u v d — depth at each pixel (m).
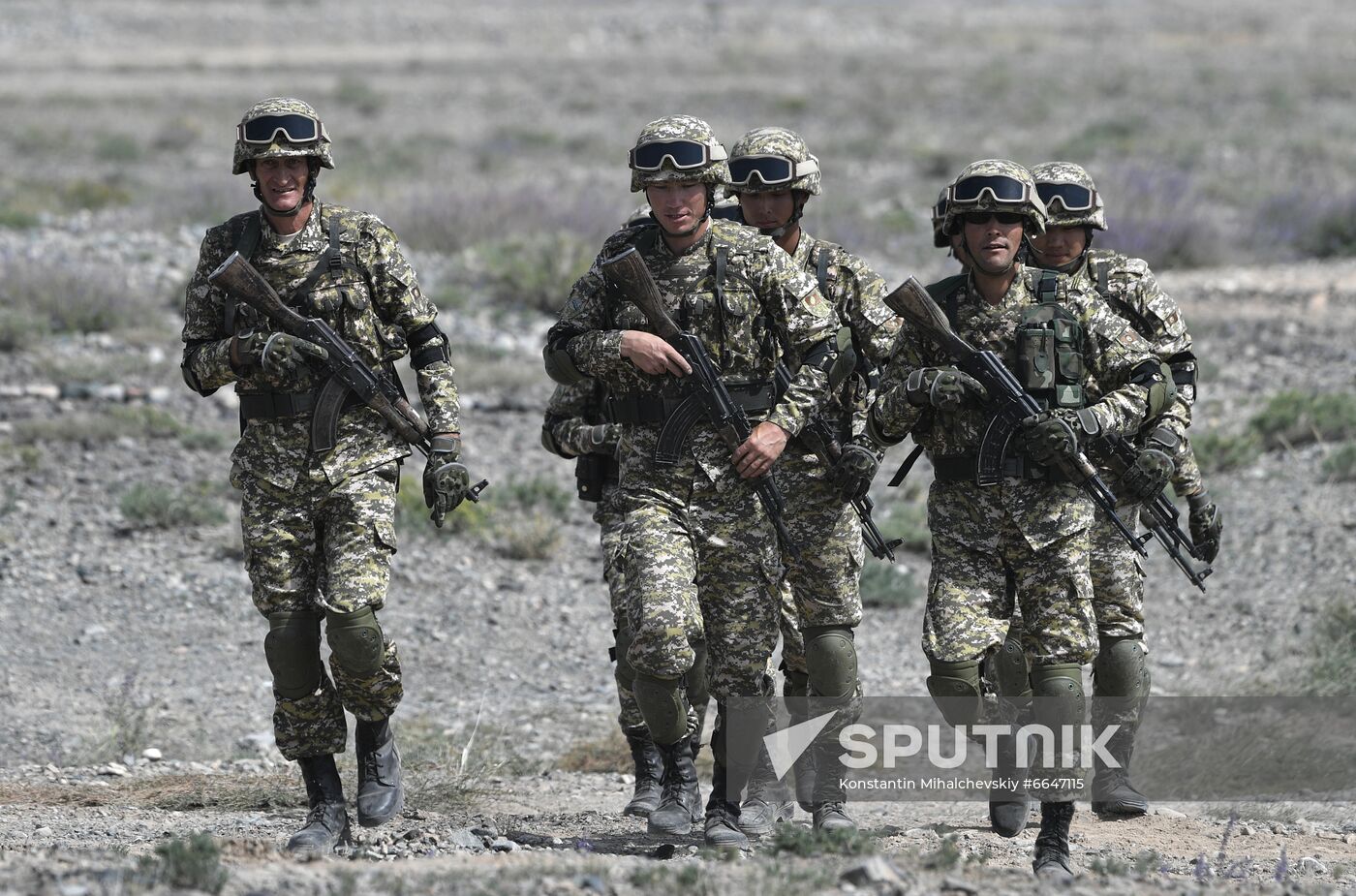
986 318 19.53
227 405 53.53
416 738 29.86
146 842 20.75
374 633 19.47
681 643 18.81
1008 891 16.52
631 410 19.78
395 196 93.56
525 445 51.75
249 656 35.75
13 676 33.25
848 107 165.50
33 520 42.62
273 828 22.58
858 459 19.77
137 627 36.78
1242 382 57.97
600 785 27.84
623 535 19.61
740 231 19.94
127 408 51.47
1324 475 45.69
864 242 88.56
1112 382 20.27
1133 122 140.75
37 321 59.88
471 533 43.75
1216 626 36.47
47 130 134.38
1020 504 19.03
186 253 77.88
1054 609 18.98
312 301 19.89
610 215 86.44
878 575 40.53
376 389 19.91
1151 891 17.03
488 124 157.38
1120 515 23.47
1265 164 115.81
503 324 66.62
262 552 19.73
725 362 19.72
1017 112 156.25
